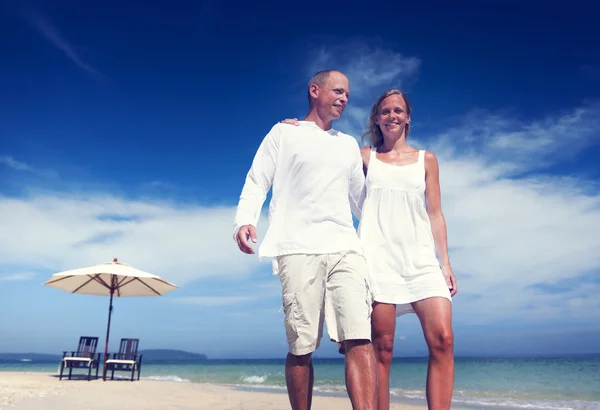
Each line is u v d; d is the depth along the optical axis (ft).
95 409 21.53
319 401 28.96
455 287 9.43
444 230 9.77
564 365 114.83
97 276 41.68
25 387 30.99
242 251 8.10
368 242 9.46
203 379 70.33
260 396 31.35
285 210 8.31
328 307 7.64
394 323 9.14
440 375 8.45
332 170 8.34
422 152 10.04
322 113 8.79
